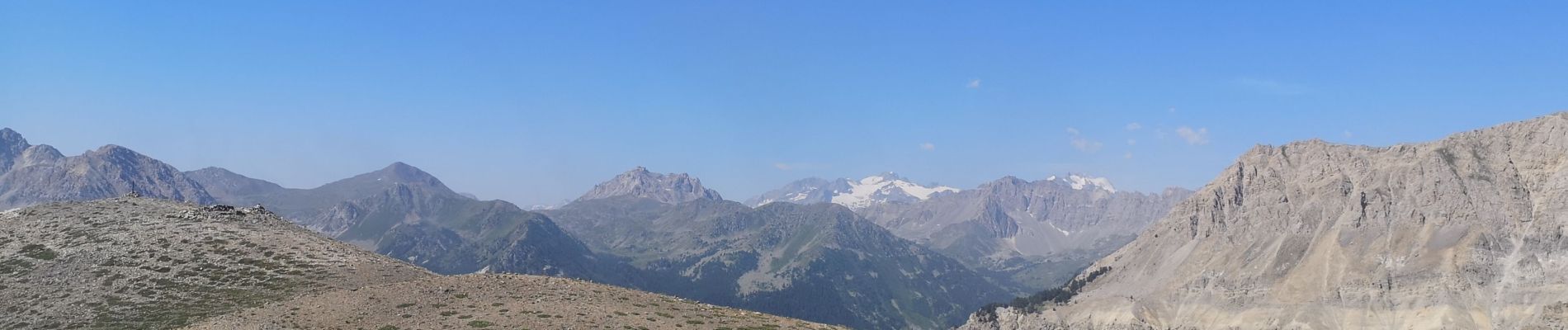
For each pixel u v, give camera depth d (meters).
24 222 185.88
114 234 176.12
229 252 167.88
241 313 129.12
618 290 149.12
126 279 152.12
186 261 162.00
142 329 126.31
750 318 137.62
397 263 173.12
